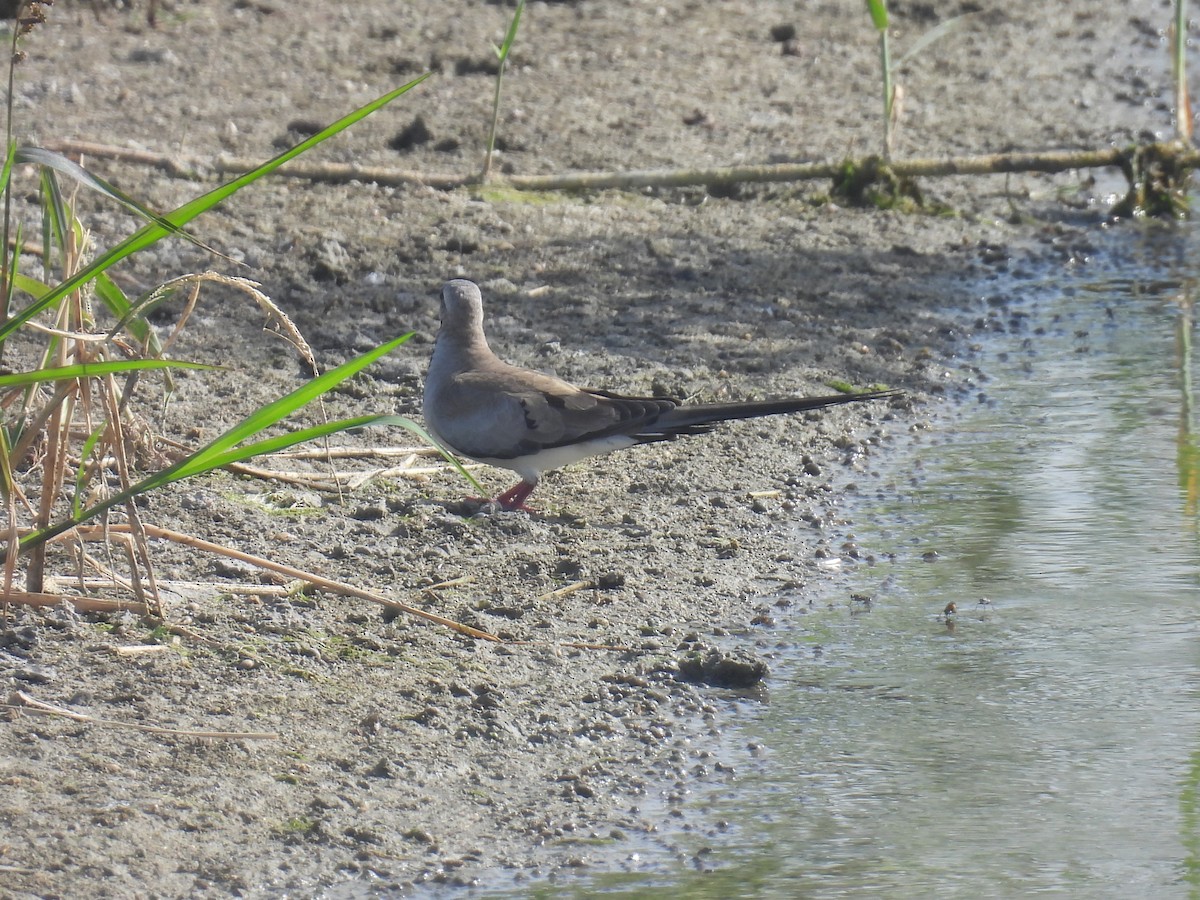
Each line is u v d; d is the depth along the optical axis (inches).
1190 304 679.7
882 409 566.3
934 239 763.4
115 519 430.6
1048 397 575.5
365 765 328.8
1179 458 514.9
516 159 814.5
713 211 777.6
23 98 841.5
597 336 620.1
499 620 400.5
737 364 597.9
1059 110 959.0
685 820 319.0
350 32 1008.2
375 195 746.8
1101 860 302.8
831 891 292.7
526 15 1074.7
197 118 834.2
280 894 285.4
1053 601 419.2
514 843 308.2
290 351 588.1
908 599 422.9
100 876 282.2
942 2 1179.9
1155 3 1208.8
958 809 322.3
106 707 337.1
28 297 596.7
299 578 381.7
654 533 461.1
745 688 376.8
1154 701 366.3
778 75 991.0
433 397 472.7
